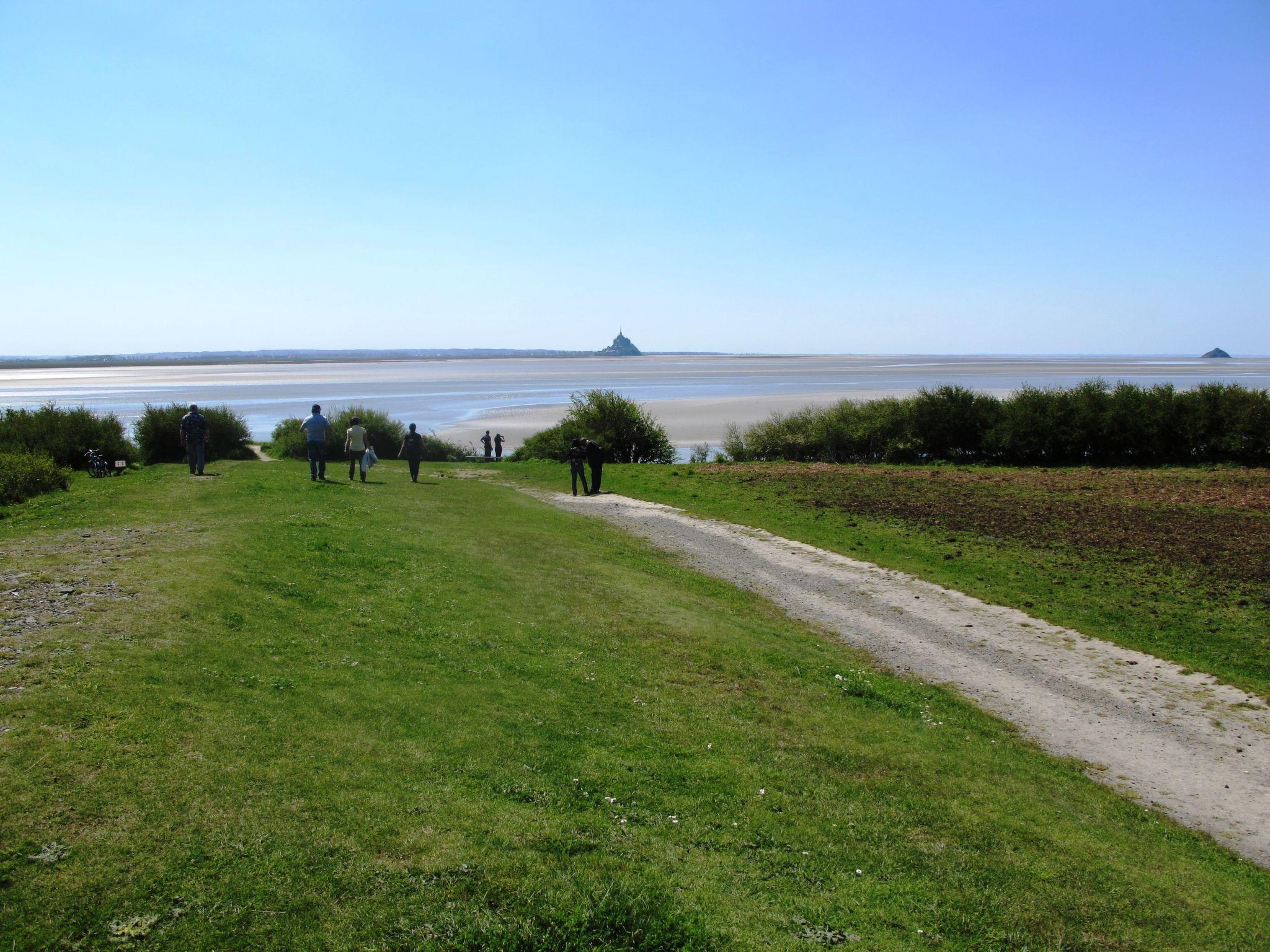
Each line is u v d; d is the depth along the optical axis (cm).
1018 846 724
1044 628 1441
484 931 479
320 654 916
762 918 544
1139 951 580
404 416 6988
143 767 608
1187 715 1112
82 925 453
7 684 704
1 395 10600
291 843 548
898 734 966
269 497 1905
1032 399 3722
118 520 1514
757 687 1058
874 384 12550
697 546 1989
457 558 1496
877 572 1786
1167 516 2262
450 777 680
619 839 626
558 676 980
